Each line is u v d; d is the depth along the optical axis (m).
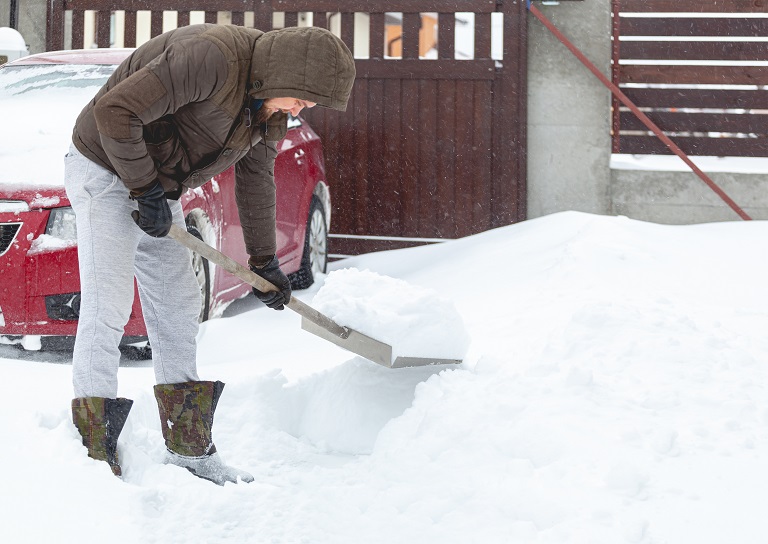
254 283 3.23
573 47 7.99
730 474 2.52
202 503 2.70
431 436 3.00
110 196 2.93
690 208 8.09
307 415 3.77
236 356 4.77
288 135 6.67
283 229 6.29
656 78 8.29
